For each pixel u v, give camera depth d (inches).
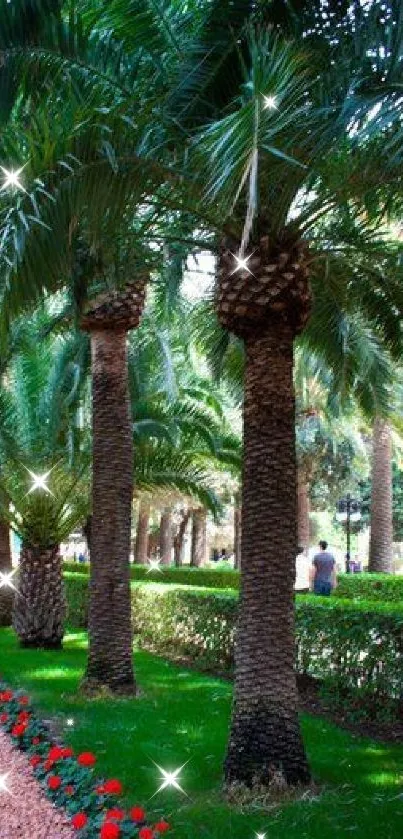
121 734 262.5
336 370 358.6
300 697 344.8
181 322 389.7
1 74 205.8
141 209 244.1
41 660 419.5
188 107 209.8
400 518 1391.5
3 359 446.9
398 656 292.8
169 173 206.8
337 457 983.0
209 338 351.6
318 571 569.0
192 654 439.8
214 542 1739.7
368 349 370.3
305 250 231.8
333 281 308.5
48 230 181.6
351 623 318.7
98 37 218.8
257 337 223.9
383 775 221.6
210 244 242.4
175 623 463.5
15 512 478.0
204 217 221.5
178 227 258.2
